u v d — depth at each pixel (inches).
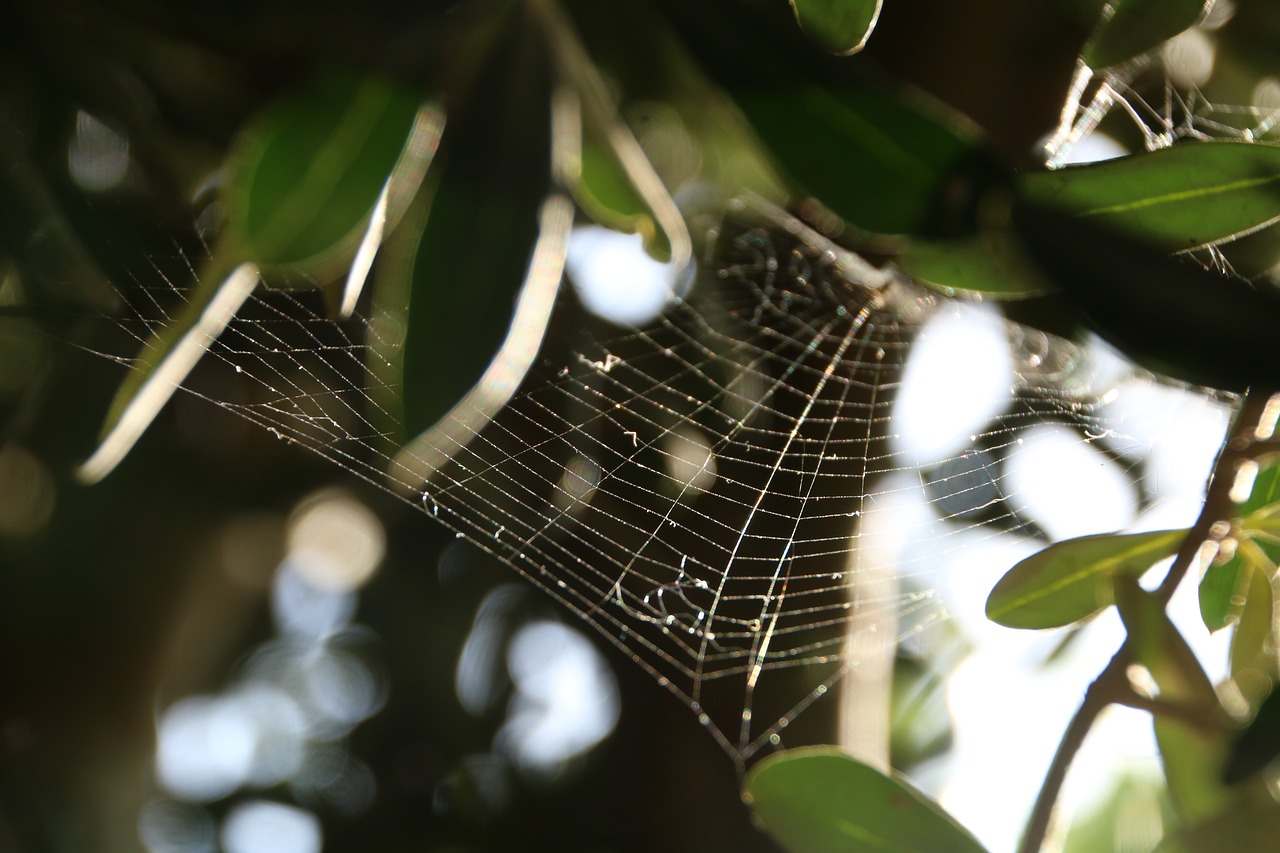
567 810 68.9
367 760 74.5
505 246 51.9
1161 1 52.7
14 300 58.3
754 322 62.4
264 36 56.2
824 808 52.7
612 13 58.1
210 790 73.5
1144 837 59.8
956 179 51.2
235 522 67.2
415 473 51.2
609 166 56.4
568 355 62.6
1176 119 60.9
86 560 63.1
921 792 52.6
